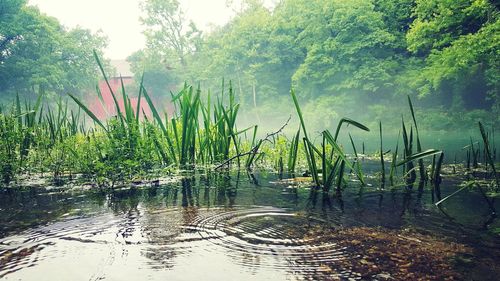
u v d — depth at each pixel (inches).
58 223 115.6
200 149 257.6
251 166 258.4
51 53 1430.9
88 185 183.8
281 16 1438.2
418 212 131.6
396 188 177.5
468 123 865.5
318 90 1246.9
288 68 1449.3
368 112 1141.7
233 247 95.0
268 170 242.1
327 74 1124.5
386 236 104.5
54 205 140.6
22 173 213.2
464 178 205.8
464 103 984.3
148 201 148.4
